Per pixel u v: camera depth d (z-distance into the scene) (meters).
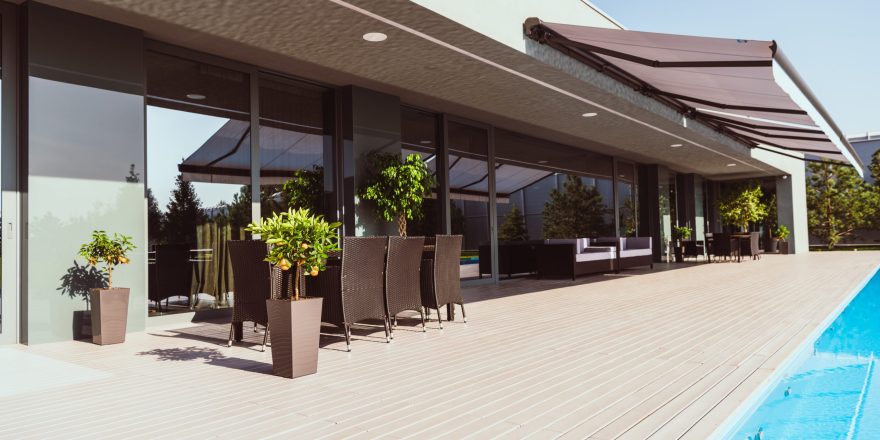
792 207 20.62
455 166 10.24
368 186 8.09
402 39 6.02
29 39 4.92
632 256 13.41
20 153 5.03
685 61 6.02
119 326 4.95
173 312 6.12
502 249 11.45
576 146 13.84
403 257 5.15
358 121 8.06
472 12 5.75
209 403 3.02
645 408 2.80
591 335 4.92
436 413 2.77
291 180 7.59
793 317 5.75
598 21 8.56
